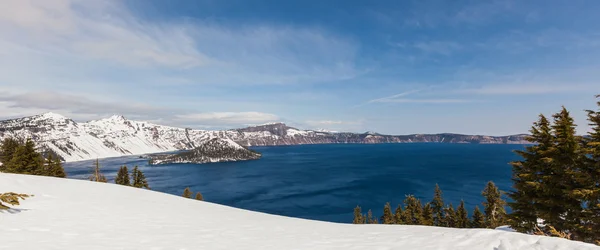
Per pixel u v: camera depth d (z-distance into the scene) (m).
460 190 94.25
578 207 16.20
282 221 14.32
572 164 16.97
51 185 18.81
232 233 10.80
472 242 8.76
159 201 19.09
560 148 17.58
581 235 16.02
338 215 73.69
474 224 44.25
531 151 18.83
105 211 13.62
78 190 18.86
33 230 9.19
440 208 48.72
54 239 8.36
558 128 17.91
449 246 8.53
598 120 15.96
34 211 12.12
